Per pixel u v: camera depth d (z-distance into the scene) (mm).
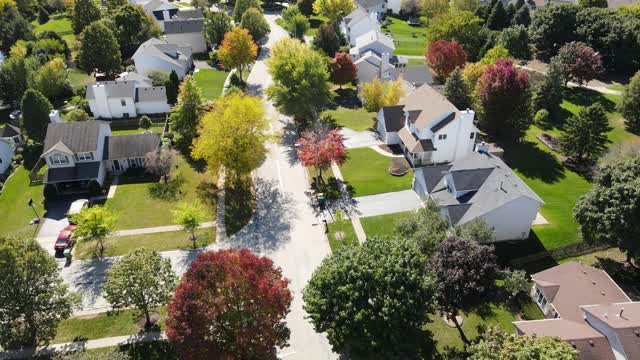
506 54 93000
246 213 61031
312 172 70250
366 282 36719
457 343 41844
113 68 102000
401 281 36750
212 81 104312
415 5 153375
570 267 46344
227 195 64688
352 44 124875
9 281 39000
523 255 52406
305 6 152750
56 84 92125
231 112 61719
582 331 38375
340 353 40969
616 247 50875
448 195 57281
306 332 44188
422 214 49625
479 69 85375
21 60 91875
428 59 97625
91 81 102812
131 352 41875
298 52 84625
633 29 97938
